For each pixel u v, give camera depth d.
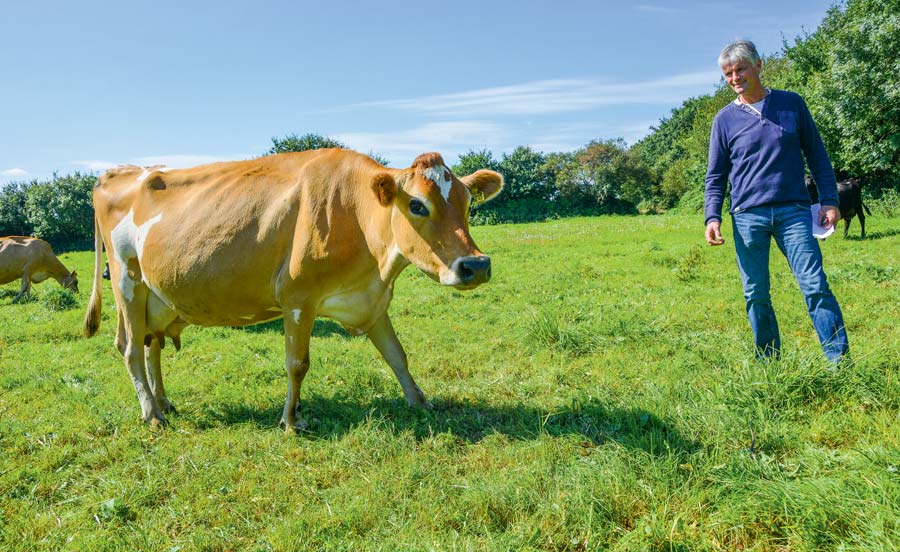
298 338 4.39
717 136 4.52
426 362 6.07
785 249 4.30
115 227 5.05
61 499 3.63
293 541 3.01
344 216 4.24
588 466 3.34
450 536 2.93
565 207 49.06
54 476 3.89
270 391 5.44
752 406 3.80
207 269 4.46
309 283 4.28
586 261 13.62
